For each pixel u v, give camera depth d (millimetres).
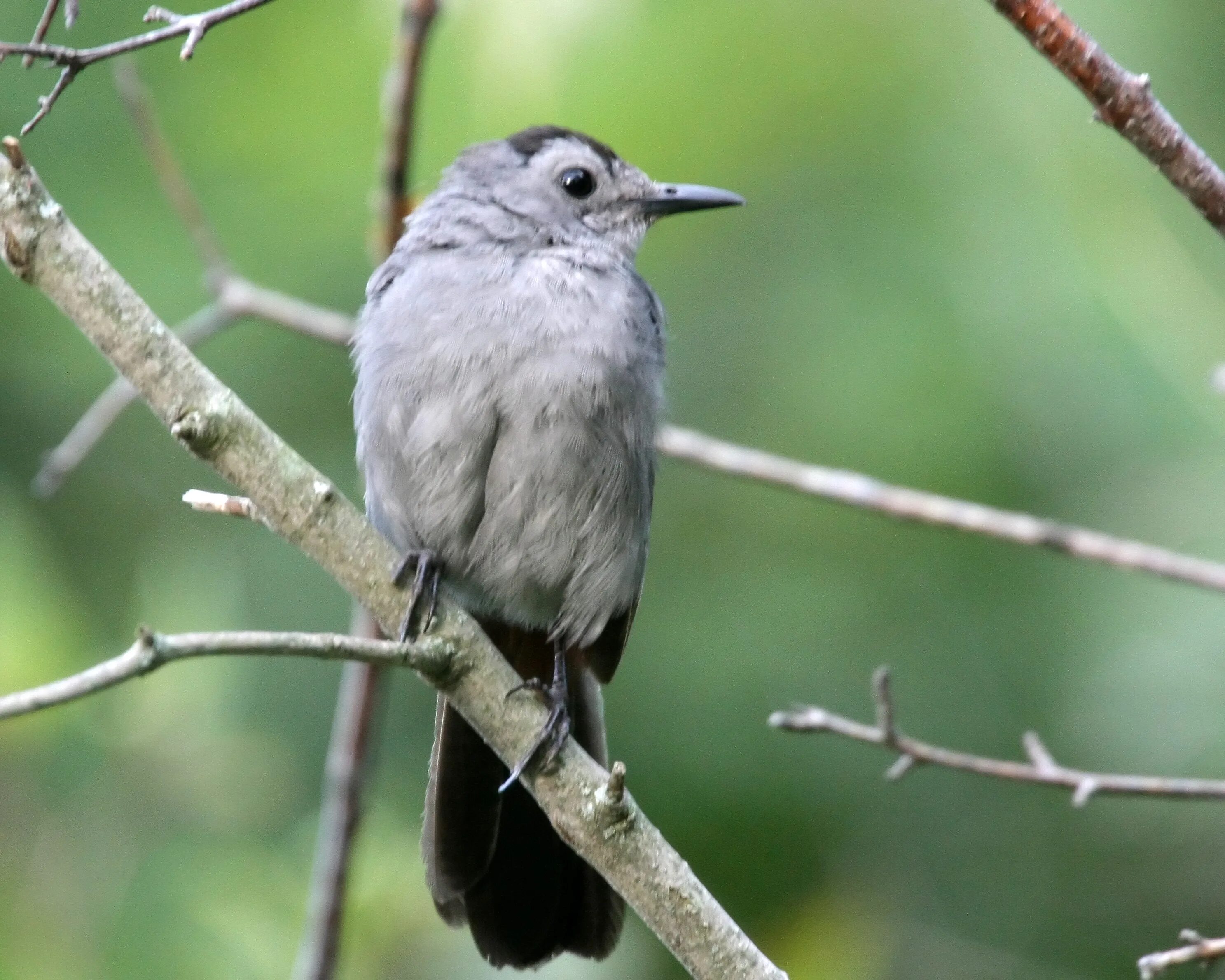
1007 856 11180
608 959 8492
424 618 6859
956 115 10617
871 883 11031
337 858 8922
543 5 9711
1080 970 10977
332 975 8797
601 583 8680
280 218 11586
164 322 11508
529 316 8336
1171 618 10562
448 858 8328
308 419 12094
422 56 9086
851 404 10836
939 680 11109
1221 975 10898
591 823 6719
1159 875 11188
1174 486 10406
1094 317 10156
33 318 11852
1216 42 10750
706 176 10617
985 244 10500
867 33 10594
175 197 9938
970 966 10930
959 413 10633
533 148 9430
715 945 6609
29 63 5719
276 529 6812
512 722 6906
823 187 10930
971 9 10648
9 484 11719
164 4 11492
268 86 11242
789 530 11562
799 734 11062
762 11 10375
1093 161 10328
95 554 11844
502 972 9867
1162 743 10414
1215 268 10203
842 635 11250
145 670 5625
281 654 5988
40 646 9789
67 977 9250
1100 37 10633
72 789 9711
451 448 8273
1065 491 10633
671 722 11109
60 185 11531
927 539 11375
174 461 12164
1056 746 10898
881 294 10812
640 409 8539
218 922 9422
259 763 10070
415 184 9945
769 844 10992
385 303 8617
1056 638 11000
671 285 11547
